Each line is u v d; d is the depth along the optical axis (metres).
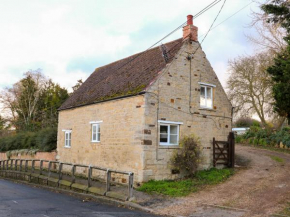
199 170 15.48
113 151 15.08
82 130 18.06
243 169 16.44
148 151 13.39
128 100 14.46
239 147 27.02
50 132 23.78
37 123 42.31
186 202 10.46
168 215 8.95
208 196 11.24
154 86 13.88
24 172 18.22
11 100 47.06
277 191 11.35
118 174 14.53
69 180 15.27
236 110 34.59
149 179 13.32
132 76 16.55
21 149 28.89
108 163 15.35
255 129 31.09
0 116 47.34
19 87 46.75
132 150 13.86
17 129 44.25
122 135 14.59
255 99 33.91
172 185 12.77
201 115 15.94
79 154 18.09
